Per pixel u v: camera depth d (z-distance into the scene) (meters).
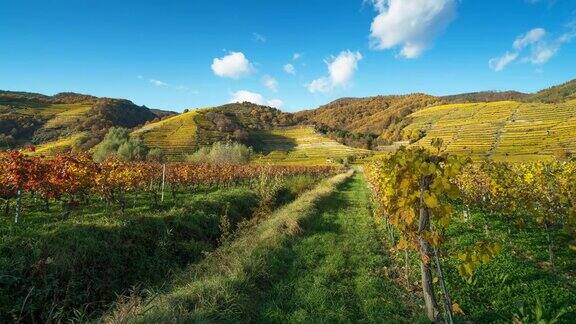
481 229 15.28
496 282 9.15
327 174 55.44
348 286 9.70
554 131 110.81
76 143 93.75
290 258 11.73
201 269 10.58
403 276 10.51
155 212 15.76
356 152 121.12
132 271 11.27
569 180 12.69
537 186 13.98
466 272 6.19
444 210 6.49
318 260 11.81
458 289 8.95
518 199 13.94
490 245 6.08
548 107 144.12
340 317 7.86
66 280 9.50
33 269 9.12
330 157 113.44
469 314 7.72
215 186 31.53
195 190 27.38
